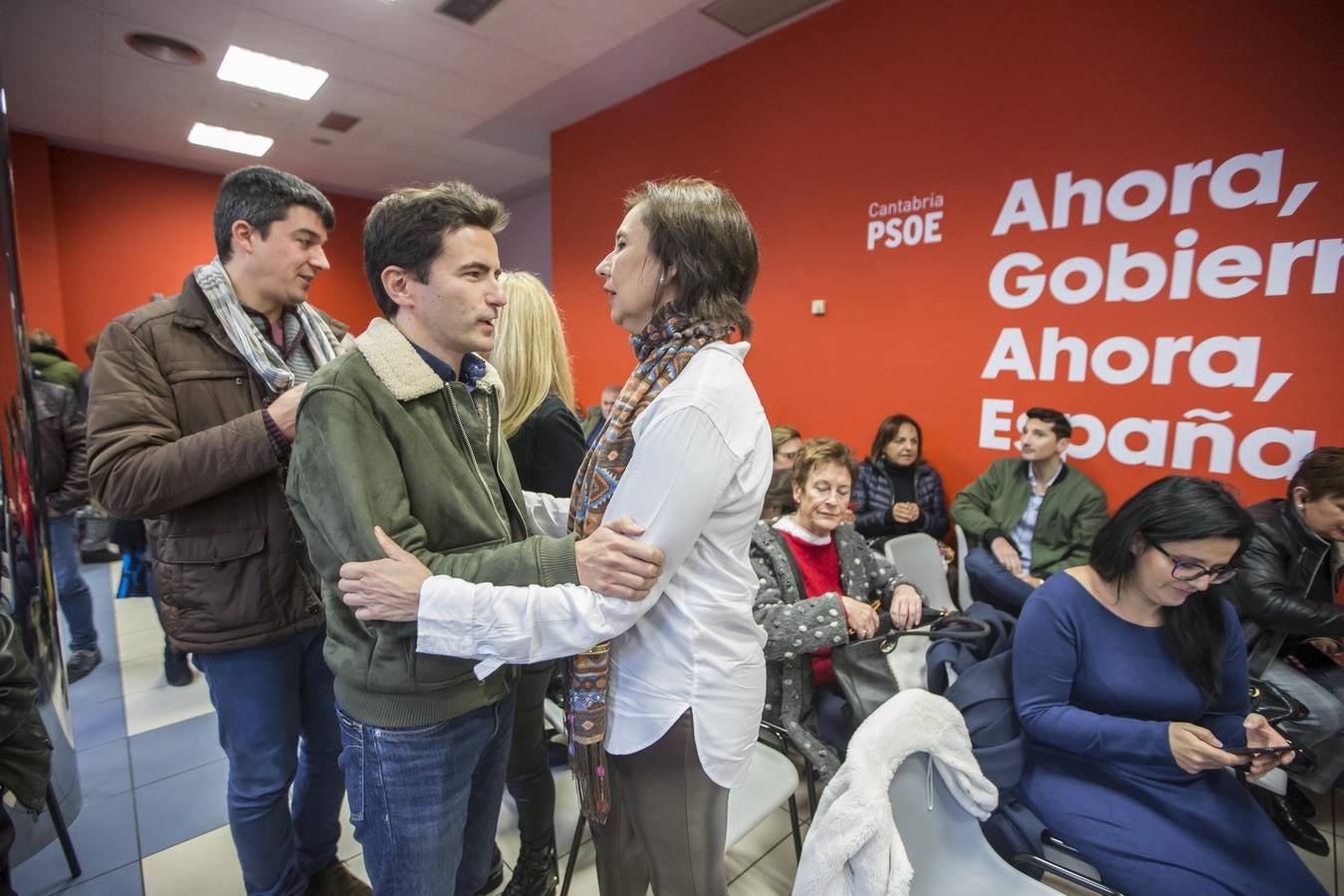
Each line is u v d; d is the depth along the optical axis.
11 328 1.30
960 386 3.09
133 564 3.22
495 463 1.01
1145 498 1.24
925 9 3.02
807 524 1.72
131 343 1.12
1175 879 1.15
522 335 1.43
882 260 3.31
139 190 6.37
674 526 0.78
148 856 1.63
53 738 1.52
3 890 1.01
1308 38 2.11
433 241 0.84
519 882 1.44
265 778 1.23
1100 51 2.54
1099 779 1.31
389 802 0.89
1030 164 2.76
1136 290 2.53
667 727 0.86
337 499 0.79
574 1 3.38
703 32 3.68
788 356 3.80
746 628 0.91
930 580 2.52
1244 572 1.87
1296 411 2.23
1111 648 1.31
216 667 1.20
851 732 1.57
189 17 3.60
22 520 1.37
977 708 1.39
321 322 1.45
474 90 4.53
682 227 0.85
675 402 0.80
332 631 0.90
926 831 1.11
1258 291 2.27
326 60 4.11
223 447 1.05
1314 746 1.77
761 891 1.55
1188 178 2.38
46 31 3.76
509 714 1.11
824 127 3.48
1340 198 2.10
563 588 0.77
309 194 1.25
